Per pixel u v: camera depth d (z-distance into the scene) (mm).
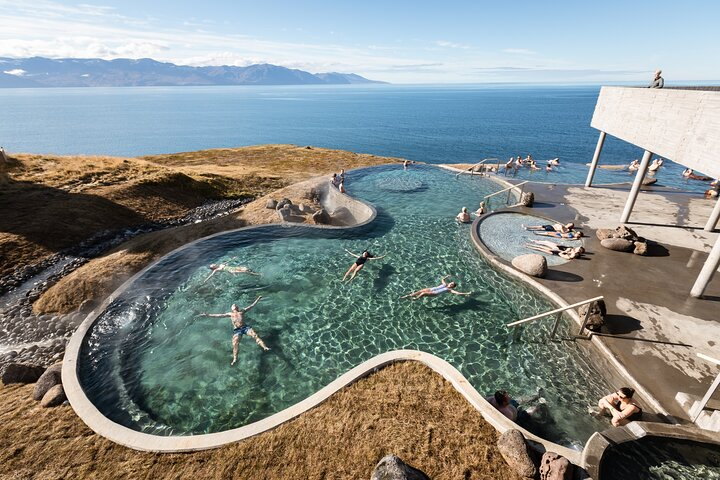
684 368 10609
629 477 7457
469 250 19188
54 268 18234
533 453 7801
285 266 18312
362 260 17109
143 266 18594
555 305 14094
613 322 12602
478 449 8094
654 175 33156
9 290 16438
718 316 12766
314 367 12078
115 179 28828
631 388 10234
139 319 14289
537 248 18156
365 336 13453
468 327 13625
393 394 9562
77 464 7891
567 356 11844
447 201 27469
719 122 11914
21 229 20047
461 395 9547
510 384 10992
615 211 22953
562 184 29625
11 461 7930
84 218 22734
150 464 7898
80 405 9633
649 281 14992
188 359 12398
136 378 11484
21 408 9648
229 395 10961
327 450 8117
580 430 9359
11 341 13836
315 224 23203
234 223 23359
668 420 9000
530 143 120875
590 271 15883
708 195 25797
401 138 161125
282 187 34719
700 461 7801
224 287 16531
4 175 25859
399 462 7281
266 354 12664
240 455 8055
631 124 18953
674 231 19641
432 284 16500
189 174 33938
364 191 30125
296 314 14758
